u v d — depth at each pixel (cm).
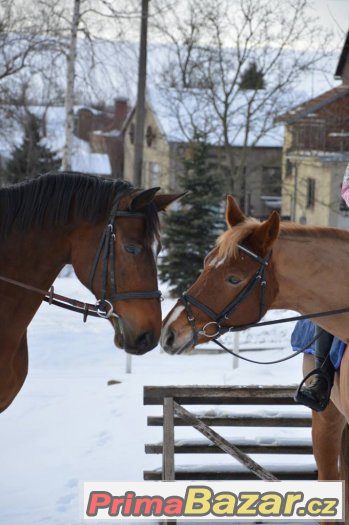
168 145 2889
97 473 656
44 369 1141
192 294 410
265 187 3281
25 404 900
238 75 2408
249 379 993
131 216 427
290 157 2811
